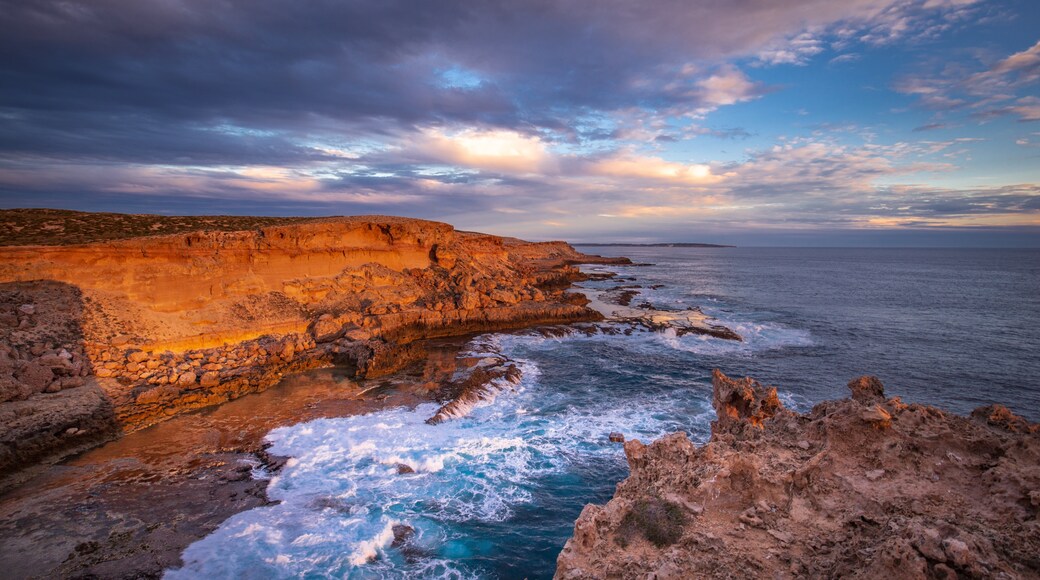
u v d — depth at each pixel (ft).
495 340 142.20
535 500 59.47
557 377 107.96
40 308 96.84
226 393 93.76
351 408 88.07
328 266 153.89
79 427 73.72
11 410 69.82
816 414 39.78
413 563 48.49
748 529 28.17
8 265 100.78
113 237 128.77
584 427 80.18
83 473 64.95
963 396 94.99
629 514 31.30
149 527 53.52
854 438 32.94
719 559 25.86
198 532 52.70
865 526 26.37
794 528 27.66
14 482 62.39
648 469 35.86
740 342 138.82
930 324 163.12
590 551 29.40
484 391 94.63
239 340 118.83
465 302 160.45
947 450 30.86
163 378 92.48
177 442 74.23
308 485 62.28
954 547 20.66
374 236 171.12
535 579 46.42
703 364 118.01
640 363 119.14
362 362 109.91
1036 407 89.10
